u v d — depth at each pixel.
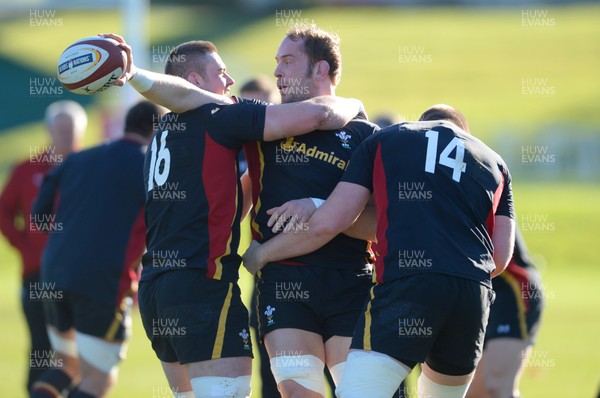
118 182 24.97
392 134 16.97
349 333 17.88
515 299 23.73
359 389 15.77
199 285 17.02
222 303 17.11
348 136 18.53
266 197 18.25
